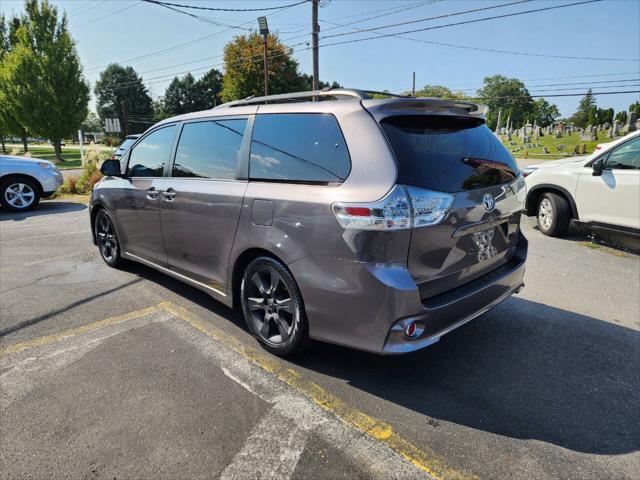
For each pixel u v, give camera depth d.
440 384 2.80
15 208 9.20
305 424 2.39
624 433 2.36
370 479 2.02
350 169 2.48
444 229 2.48
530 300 4.24
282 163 2.86
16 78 27.80
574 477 2.05
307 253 2.62
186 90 79.31
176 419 2.42
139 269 5.06
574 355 3.20
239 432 2.32
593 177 6.12
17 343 3.27
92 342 3.29
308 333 2.81
